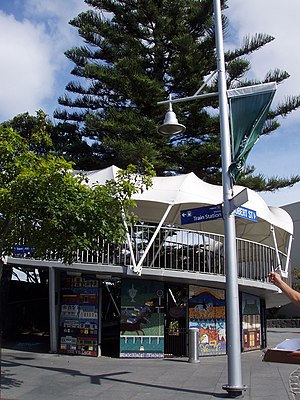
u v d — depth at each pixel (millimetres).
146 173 9812
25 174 7895
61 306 14891
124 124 20375
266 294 17797
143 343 14039
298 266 38406
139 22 23578
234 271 9281
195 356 13305
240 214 10141
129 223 9438
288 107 21875
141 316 14219
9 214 8273
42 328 20547
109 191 9117
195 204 16719
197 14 22344
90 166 22531
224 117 10094
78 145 22391
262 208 17250
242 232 20359
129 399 8586
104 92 23344
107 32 22656
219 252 14883
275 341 21656
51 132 22172
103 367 12148
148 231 14602
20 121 16406
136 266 13305
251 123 9547
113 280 15219
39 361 12961
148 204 16516
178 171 22875
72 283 14867
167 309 15414
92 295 14523
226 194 9672
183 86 22562
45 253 9250
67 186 8438
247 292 17047
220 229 19812
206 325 15156
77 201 8609
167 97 22641
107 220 8961
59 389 9383
